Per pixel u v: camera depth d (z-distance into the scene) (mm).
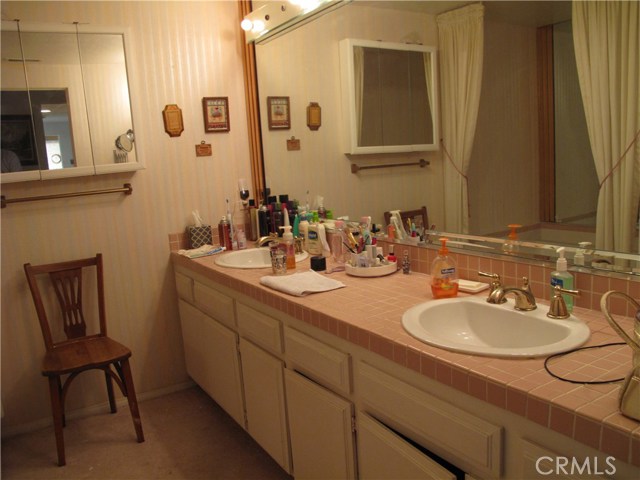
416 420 1243
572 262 1466
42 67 2361
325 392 1593
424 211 1969
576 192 1433
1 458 2355
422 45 1884
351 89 2262
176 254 2727
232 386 2283
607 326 1271
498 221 1667
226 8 2816
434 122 1874
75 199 2551
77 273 2537
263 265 2297
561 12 1411
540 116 1497
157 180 2734
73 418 2680
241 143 2941
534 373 1041
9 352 2494
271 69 2750
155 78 2664
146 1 2607
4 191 2396
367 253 1981
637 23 1249
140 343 2822
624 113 1303
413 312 1455
